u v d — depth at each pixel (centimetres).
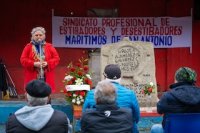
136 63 872
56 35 1202
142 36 1225
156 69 1242
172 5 1227
